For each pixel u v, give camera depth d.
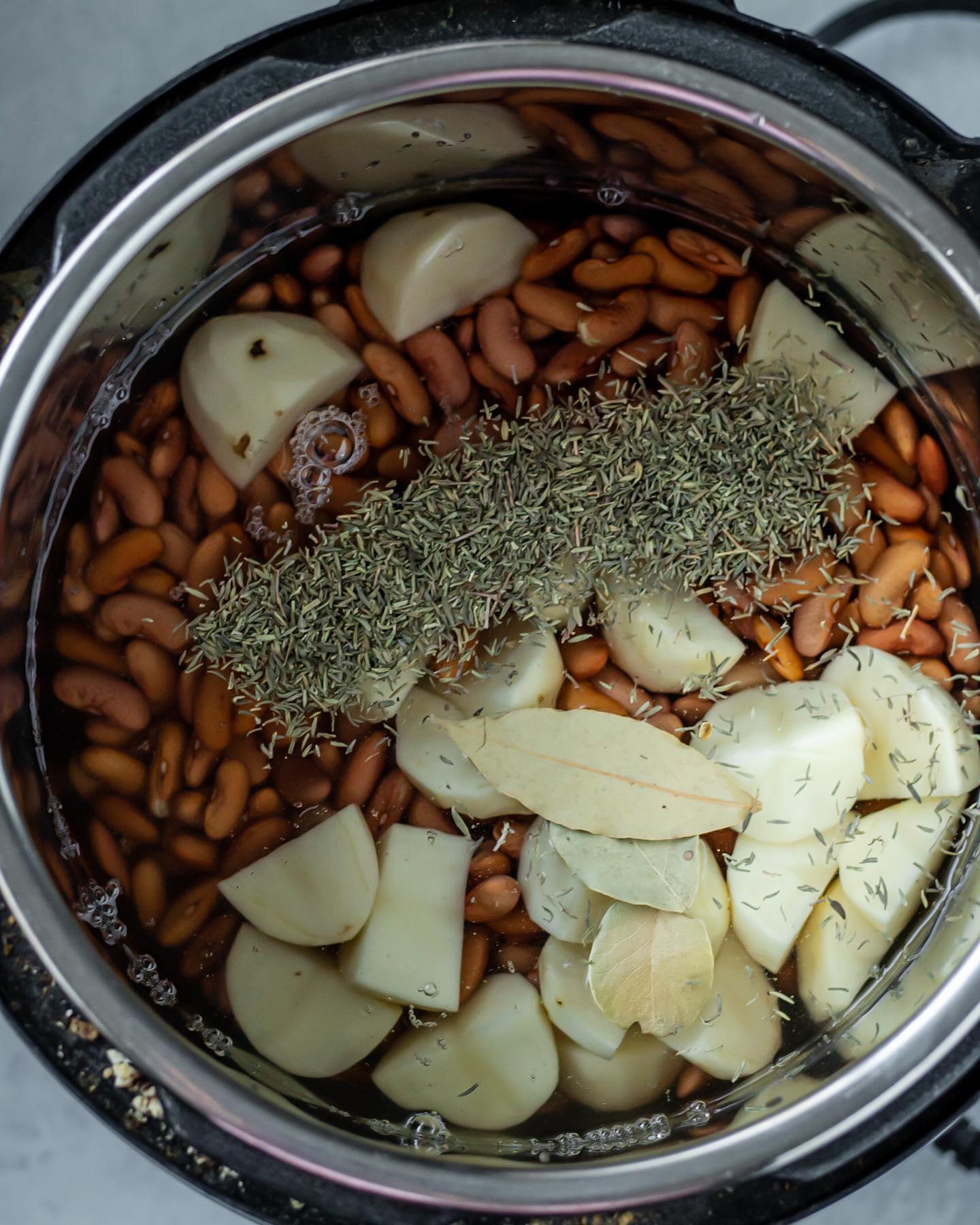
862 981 0.48
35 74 0.55
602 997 0.46
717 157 0.46
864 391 0.49
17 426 0.44
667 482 0.48
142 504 0.48
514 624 0.48
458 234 0.48
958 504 0.49
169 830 0.48
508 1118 0.47
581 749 0.47
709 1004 0.47
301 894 0.47
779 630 0.49
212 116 0.44
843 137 0.44
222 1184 0.43
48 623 0.48
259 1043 0.47
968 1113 0.52
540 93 0.44
